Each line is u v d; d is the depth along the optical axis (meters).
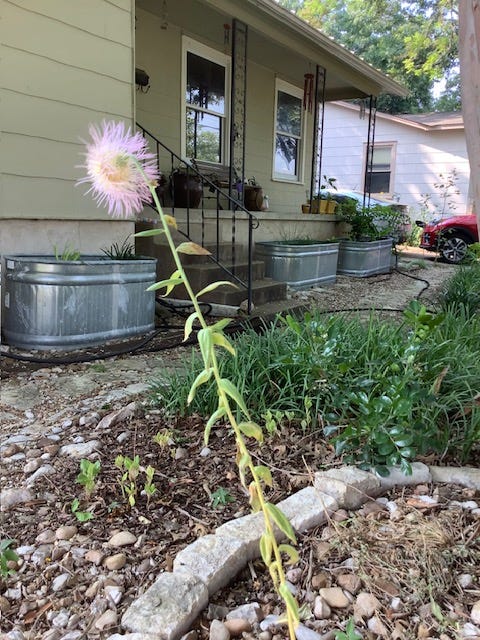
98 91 4.20
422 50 17.09
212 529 1.65
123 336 3.96
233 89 6.41
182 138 7.03
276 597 1.41
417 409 2.13
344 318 3.43
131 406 2.55
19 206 3.76
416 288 7.08
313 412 2.35
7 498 1.81
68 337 3.65
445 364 2.44
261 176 8.86
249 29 6.64
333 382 2.32
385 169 15.12
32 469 2.03
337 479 1.86
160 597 1.31
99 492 1.86
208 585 1.38
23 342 3.65
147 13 6.29
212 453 2.14
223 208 7.57
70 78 3.98
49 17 3.79
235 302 4.94
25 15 3.65
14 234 3.79
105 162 0.89
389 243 8.77
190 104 7.15
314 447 2.18
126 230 4.56
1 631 1.28
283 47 7.21
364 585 1.43
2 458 2.14
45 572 1.47
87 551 1.55
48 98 3.86
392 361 2.41
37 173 3.85
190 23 6.65
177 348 3.86
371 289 6.89
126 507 1.77
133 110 4.49
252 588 1.44
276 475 1.98
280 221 7.39
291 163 9.77
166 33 6.60
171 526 1.68
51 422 2.51
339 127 15.52
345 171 15.62
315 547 1.58
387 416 1.99
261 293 5.25
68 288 3.59
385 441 1.91
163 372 2.97
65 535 1.62
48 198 3.94
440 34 16.08
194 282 4.97
